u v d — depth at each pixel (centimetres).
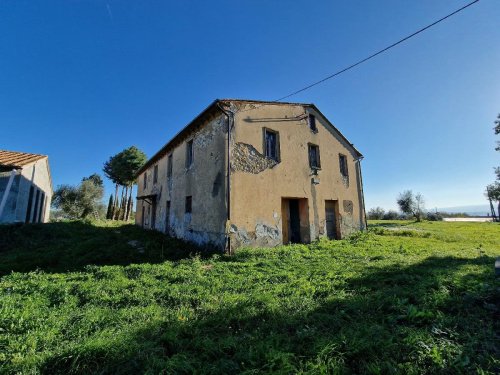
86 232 1464
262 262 698
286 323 330
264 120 1056
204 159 1073
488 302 371
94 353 261
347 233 1327
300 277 546
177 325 327
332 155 1342
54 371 247
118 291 479
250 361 248
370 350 258
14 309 375
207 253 891
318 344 266
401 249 885
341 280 503
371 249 888
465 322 316
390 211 3984
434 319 326
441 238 1236
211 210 977
